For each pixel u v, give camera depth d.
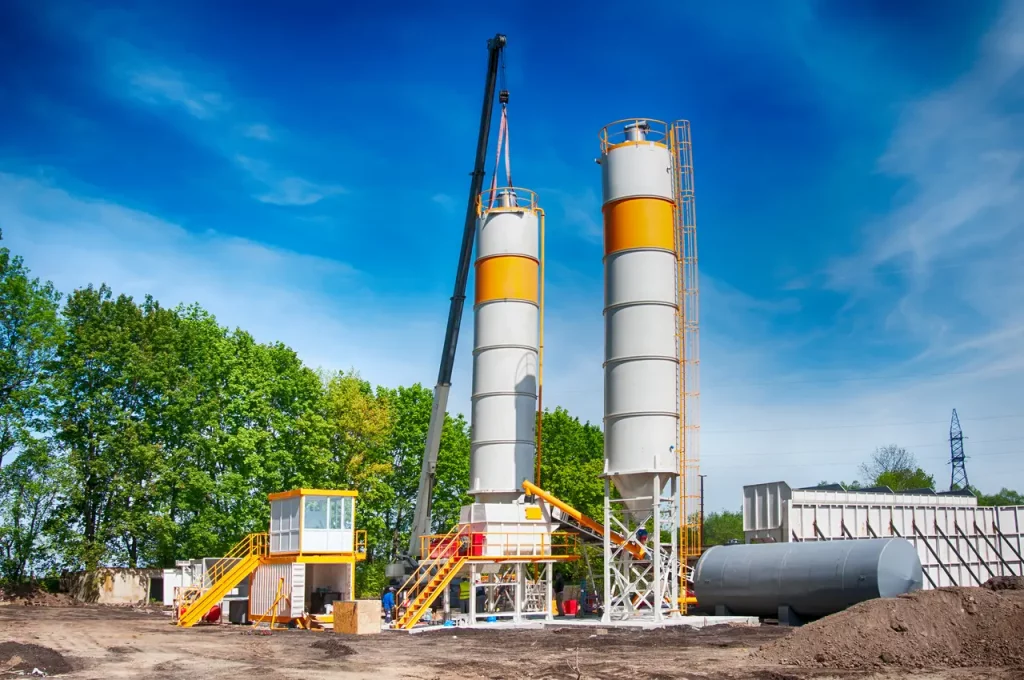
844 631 27.55
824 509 49.97
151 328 72.25
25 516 66.75
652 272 44.78
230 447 69.25
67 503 67.44
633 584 44.72
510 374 51.53
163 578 66.50
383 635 39.00
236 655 30.91
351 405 75.00
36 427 66.88
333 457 74.56
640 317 44.47
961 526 53.03
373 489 74.56
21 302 67.19
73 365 69.50
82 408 69.06
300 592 44.94
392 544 79.06
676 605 43.19
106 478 68.88
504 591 51.12
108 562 70.50
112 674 25.88
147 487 67.56
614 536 47.03
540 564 54.19
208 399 70.38
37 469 65.00
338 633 40.34
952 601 27.73
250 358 74.00
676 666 26.64
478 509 47.06
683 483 44.28
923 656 25.66
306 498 46.06
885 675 23.77
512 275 52.25
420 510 51.22
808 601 40.06
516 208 52.97
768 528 50.97
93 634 40.12
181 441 69.88
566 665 27.23
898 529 51.44
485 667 27.02
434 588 44.84
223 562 54.66
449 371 51.09
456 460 82.50
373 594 75.62
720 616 43.09
